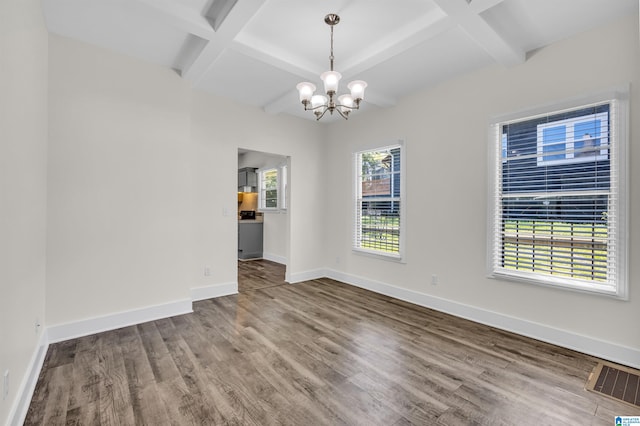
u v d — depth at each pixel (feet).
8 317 4.88
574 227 8.27
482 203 10.07
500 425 5.36
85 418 5.47
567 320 8.28
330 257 16.39
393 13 7.41
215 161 12.67
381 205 13.89
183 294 10.82
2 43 4.50
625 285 7.31
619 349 7.41
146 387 6.41
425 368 7.24
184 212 10.80
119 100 9.42
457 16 6.92
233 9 6.83
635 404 5.91
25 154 5.90
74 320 8.71
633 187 7.25
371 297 12.98
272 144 14.43
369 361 7.57
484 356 7.82
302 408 5.78
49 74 8.27
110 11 7.45
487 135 9.89
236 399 6.04
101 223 9.14
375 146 13.85
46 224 8.22
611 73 7.50
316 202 16.31
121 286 9.53
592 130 7.93
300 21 7.75
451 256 10.94
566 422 5.44
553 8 7.06
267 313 10.96
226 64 9.93
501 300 9.62
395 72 10.34
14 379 5.23
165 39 8.73
